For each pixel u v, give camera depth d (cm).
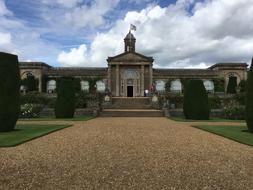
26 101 4612
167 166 934
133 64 7044
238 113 3288
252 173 856
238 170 890
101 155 1102
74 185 729
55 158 1040
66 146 1298
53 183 743
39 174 824
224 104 4556
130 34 7712
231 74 7538
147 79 7081
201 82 3161
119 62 7038
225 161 1017
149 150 1216
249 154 1149
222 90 7438
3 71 1833
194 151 1203
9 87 1844
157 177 806
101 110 4141
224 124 2555
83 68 7581
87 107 4188
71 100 3250
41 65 7200
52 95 4856
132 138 1577
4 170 866
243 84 5878
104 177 800
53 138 1557
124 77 7112
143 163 973
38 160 1005
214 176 820
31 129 1972
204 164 967
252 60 1909
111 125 2355
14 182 748
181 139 1559
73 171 859
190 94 3147
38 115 3481
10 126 1850
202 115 3100
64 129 2028
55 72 7275
